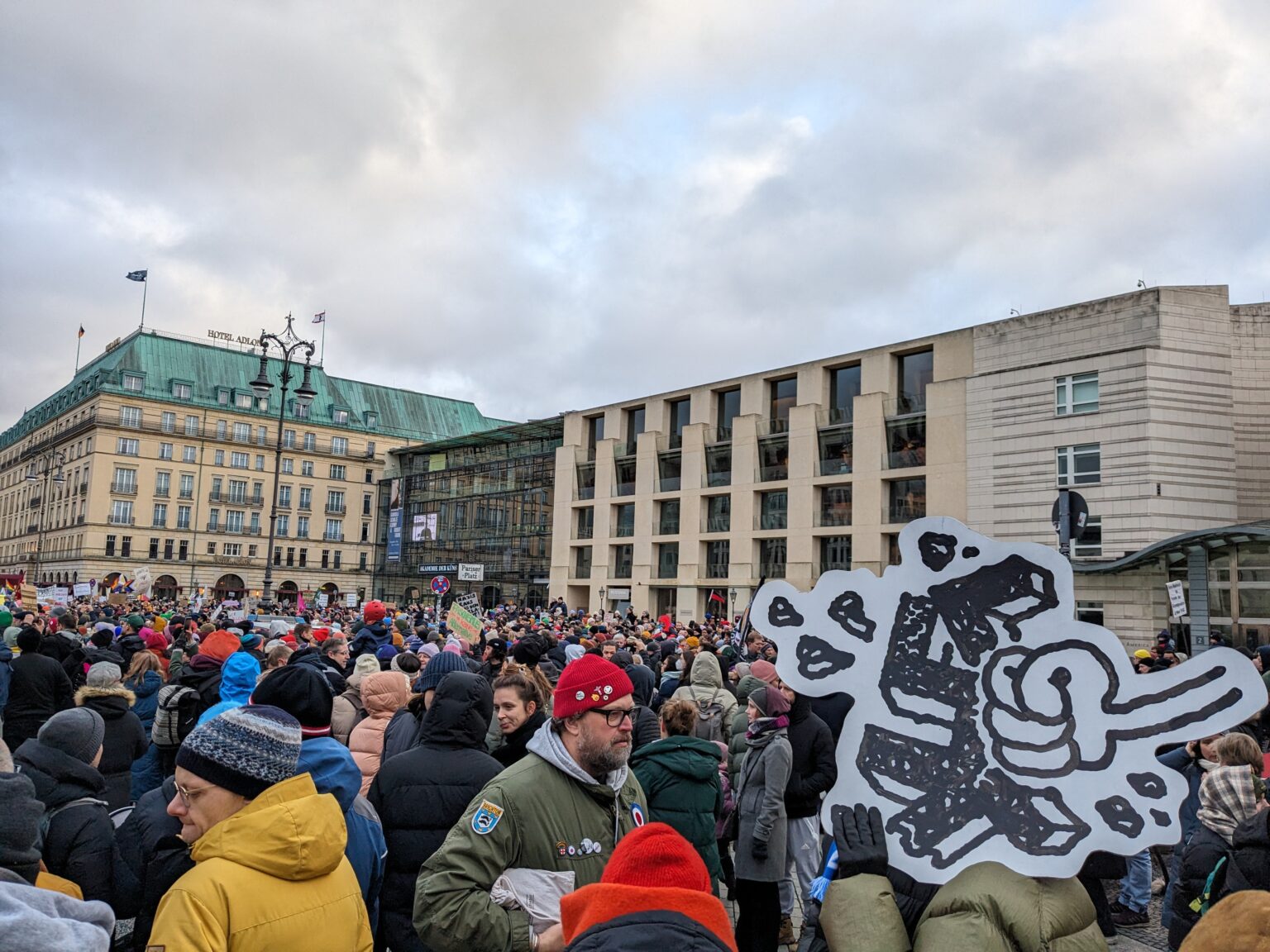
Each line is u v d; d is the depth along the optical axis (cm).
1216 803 515
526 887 319
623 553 5522
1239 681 253
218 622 1752
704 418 5131
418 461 8294
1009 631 270
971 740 266
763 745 616
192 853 271
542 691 706
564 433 6059
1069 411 3534
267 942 253
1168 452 3291
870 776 268
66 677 923
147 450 8544
